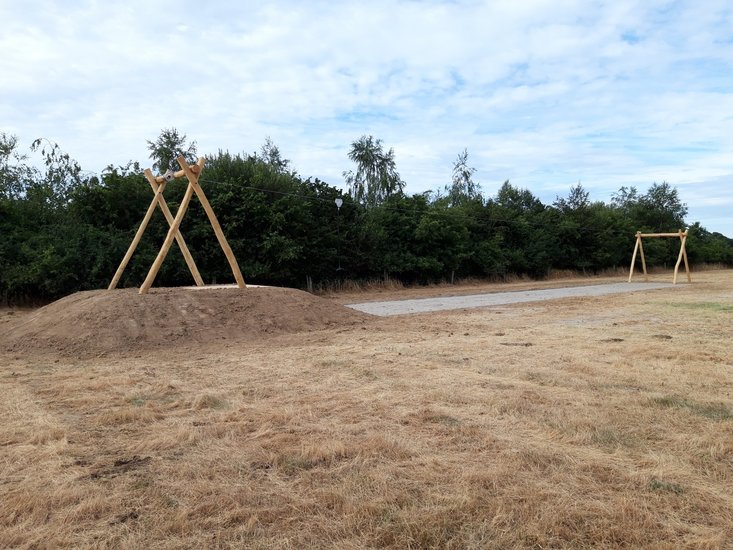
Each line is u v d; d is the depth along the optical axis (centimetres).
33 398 538
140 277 1784
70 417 470
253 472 346
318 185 2516
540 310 1411
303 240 2205
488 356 730
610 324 1075
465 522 278
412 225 2878
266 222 2078
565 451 375
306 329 1059
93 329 877
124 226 1914
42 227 1798
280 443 397
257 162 2305
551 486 319
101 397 537
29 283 1631
